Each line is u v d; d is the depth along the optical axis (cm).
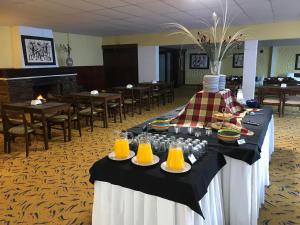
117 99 568
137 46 893
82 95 528
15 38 663
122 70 945
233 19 598
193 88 1268
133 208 157
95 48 945
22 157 364
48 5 429
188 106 254
